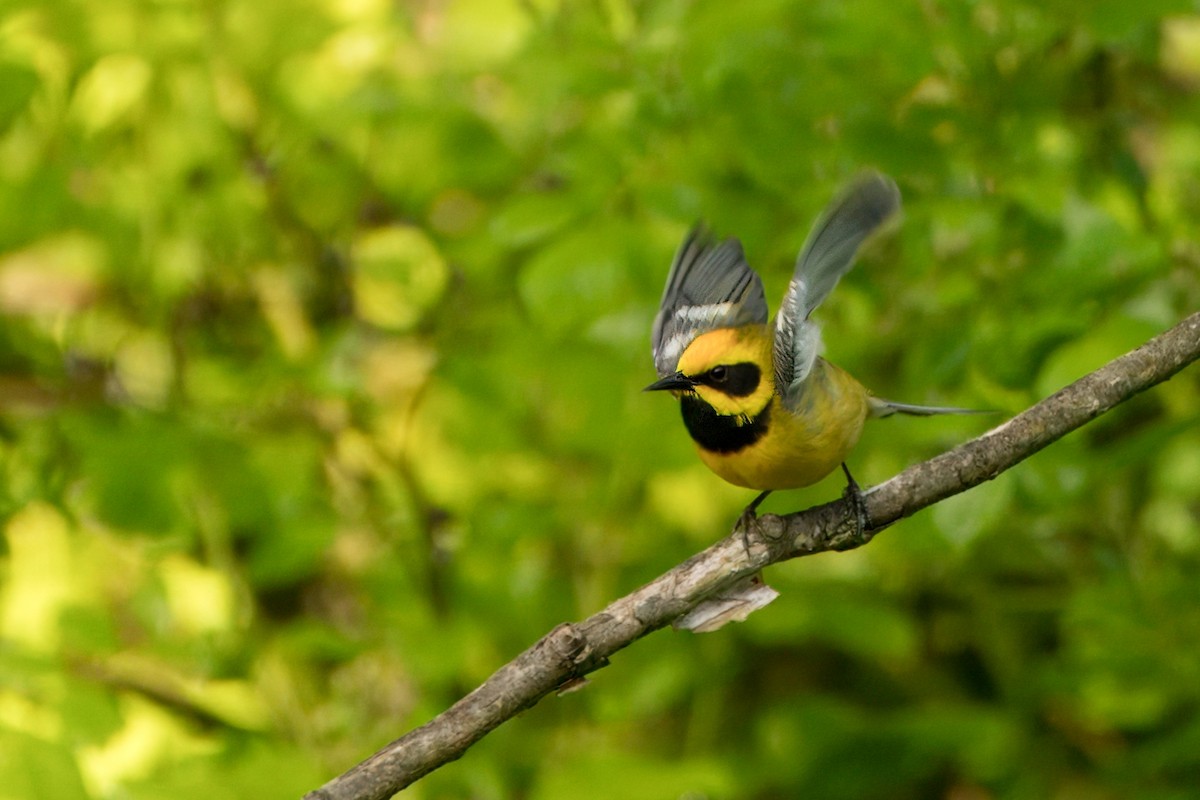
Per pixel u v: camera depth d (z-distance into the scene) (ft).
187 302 37.01
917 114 30.04
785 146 30.07
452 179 33.96
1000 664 38.24
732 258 28.84
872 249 33.19
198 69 36.06
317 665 35.09
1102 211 27.48
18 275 35.86
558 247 27.96
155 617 31.78
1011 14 29.66
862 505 22.29
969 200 29.50
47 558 34.76
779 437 23.76
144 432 32.58
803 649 41.27
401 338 38.65
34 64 32.27
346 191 37.50
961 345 28.43
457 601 35.24
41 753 22.76
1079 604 32.63
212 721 30.35
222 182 36.58
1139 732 36.58
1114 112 33.35
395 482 38.11
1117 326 26.84
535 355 34.71
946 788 40.78
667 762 34.09
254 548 34.45
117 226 35.83
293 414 37.14
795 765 35.12
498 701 20.25
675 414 34.73
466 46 34.71
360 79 36.24
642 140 30.35
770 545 21.97
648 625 21.26
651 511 37.63
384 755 19.71
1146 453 26.76
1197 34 36.32
